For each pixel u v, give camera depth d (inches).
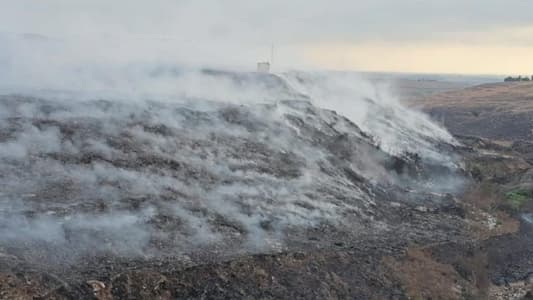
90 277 451.5
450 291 581.0
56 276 443.2
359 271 564.7
